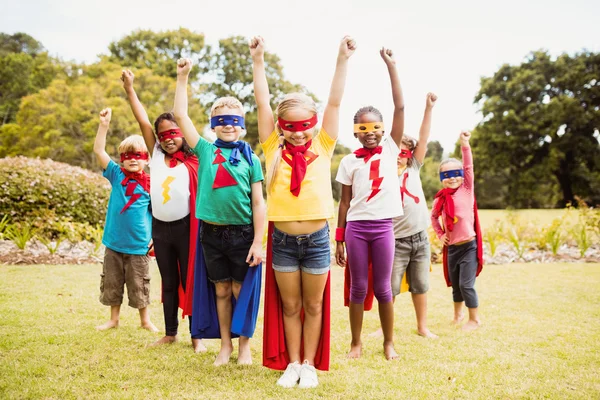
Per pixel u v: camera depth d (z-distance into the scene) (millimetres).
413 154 4031
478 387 2809
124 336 3715
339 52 2932
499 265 7773
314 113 2920
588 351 3479
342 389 2760
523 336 3873
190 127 3197
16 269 6242
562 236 9711
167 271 3621
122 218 3908
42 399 2523
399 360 3316
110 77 24750
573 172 30922
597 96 28578
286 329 3025
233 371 3027
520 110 30219
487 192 35781
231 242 3133
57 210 8625
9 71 37500
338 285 6250
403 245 3936
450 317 4652
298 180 2865
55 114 23438
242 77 31594
